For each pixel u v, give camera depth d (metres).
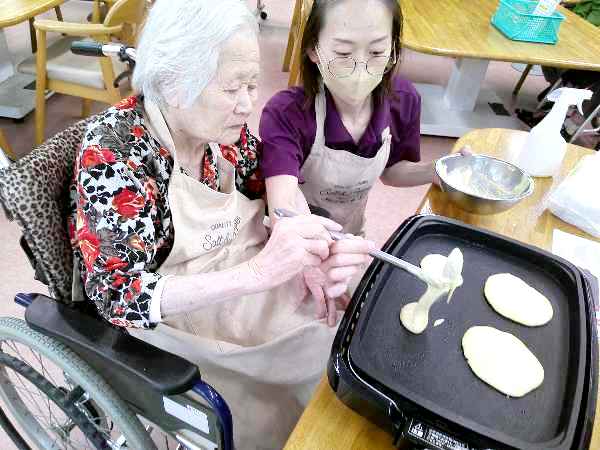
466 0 2.61
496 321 0.70
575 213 1.00
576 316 0.70
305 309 0.97
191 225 0.88
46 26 1.88
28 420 1.11
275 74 3.39
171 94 0.71
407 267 0.70
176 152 0.84
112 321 0.74
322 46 0.90
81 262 0.81
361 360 0.58
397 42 0.95
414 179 1.25
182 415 0.78
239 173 1.04
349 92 0.94
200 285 0.72
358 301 0.67
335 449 0.56
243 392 0.94
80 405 0.93
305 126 1.04
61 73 2.04
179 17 0.65
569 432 0.53
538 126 1.14
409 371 0.61
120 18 1.94
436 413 0.53
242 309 0.95
